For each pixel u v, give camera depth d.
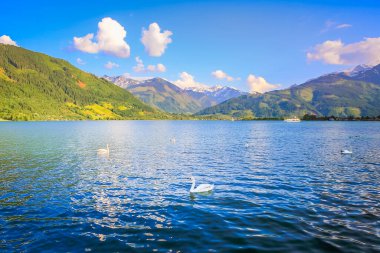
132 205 24.64
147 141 85.69
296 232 18.69
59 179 34.44
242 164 44.50
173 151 61.19
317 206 23.92
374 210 22.95
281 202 25.06
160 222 20.75
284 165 43.41
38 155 54.16
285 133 123.25
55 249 16.77
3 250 16.62
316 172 38.06
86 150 62.19
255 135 111.88
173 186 31.17
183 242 17.45
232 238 17.89
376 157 51.25
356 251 16.12
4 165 43.50
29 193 28.25
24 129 145.50
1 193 28.19
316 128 170.12
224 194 27.75
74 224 20.47
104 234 18.77
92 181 33.47
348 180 33.38
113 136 105.94
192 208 23.70
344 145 71.88
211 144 76.25
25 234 18.80
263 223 20.27
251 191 28.75
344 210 22.94
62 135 107.19
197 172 38.59
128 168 41.62
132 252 16.30
